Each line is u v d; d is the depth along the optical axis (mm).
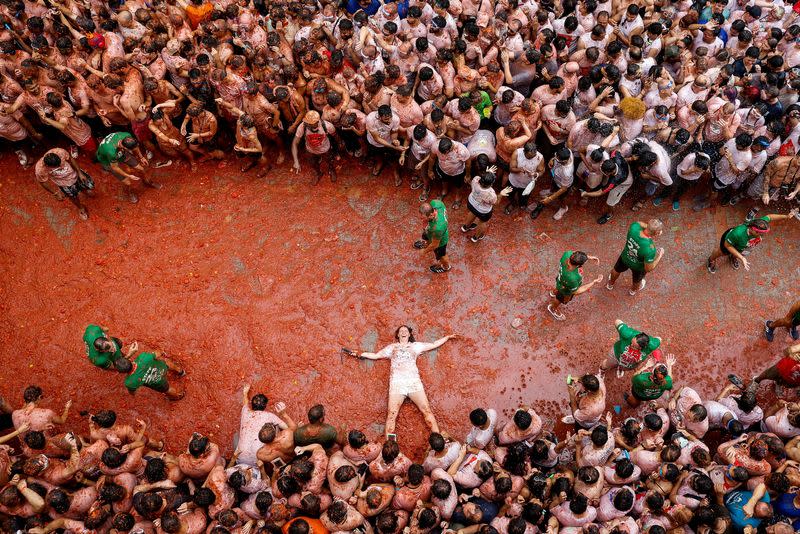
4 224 10680
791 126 9867
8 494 7078
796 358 8117
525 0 11266
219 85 9891
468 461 7773
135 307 9836
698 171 9602
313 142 10000
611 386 9164
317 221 10711
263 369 9336
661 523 7125
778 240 10430
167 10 11008
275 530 6984
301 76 10453
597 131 9203
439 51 9953
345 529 7145
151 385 8422
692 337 9555
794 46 11234
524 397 9125
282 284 10031
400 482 7410
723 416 8156
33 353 9508
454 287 10000
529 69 10625
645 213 10727
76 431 8945
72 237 10539
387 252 10352
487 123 10734
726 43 11609
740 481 7195
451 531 7105
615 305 9820
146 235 10562
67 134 10320
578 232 10531
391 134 9727
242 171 11281
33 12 11625
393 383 8922
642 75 10148
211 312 9773
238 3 11812
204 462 7633
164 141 10414
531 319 9719
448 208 10742
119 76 9922
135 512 7418
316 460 7539
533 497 7355
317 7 11734
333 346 9500
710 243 10430
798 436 7715
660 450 7590
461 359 9391
